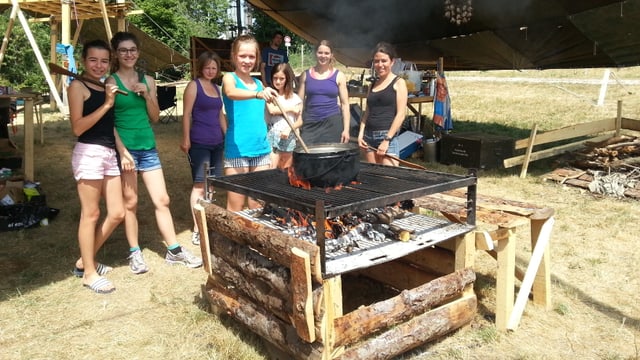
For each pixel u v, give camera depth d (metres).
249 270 2.62
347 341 2.36
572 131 6.79
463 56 9.62
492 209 3.05
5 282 3.66
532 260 3.00
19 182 5.43
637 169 6.15
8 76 16.70
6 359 2.72
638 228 4.70
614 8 6.24
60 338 2.92
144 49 13.78
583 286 3.55
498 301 2.92
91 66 3.27
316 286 2.26
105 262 4.05
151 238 4.66
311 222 2.77
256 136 3.87
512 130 10.46
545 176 6.55
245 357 2.67
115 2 11.98
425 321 2.63
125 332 2.99
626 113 11.63
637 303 3.30
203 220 2.94
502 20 7.79
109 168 3.45
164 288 3.59
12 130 10.47
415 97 8.44
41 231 4.81
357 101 14.48
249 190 2.70
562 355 2.71
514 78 19.03
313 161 2.67
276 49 8.66
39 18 13.61
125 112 3.65
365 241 2.72
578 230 4.68
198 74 4.21
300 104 4.52
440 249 3.05
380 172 3.24
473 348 2.77
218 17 35.97
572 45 7.58
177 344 2.86
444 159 7.88
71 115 3.23
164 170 7.55
